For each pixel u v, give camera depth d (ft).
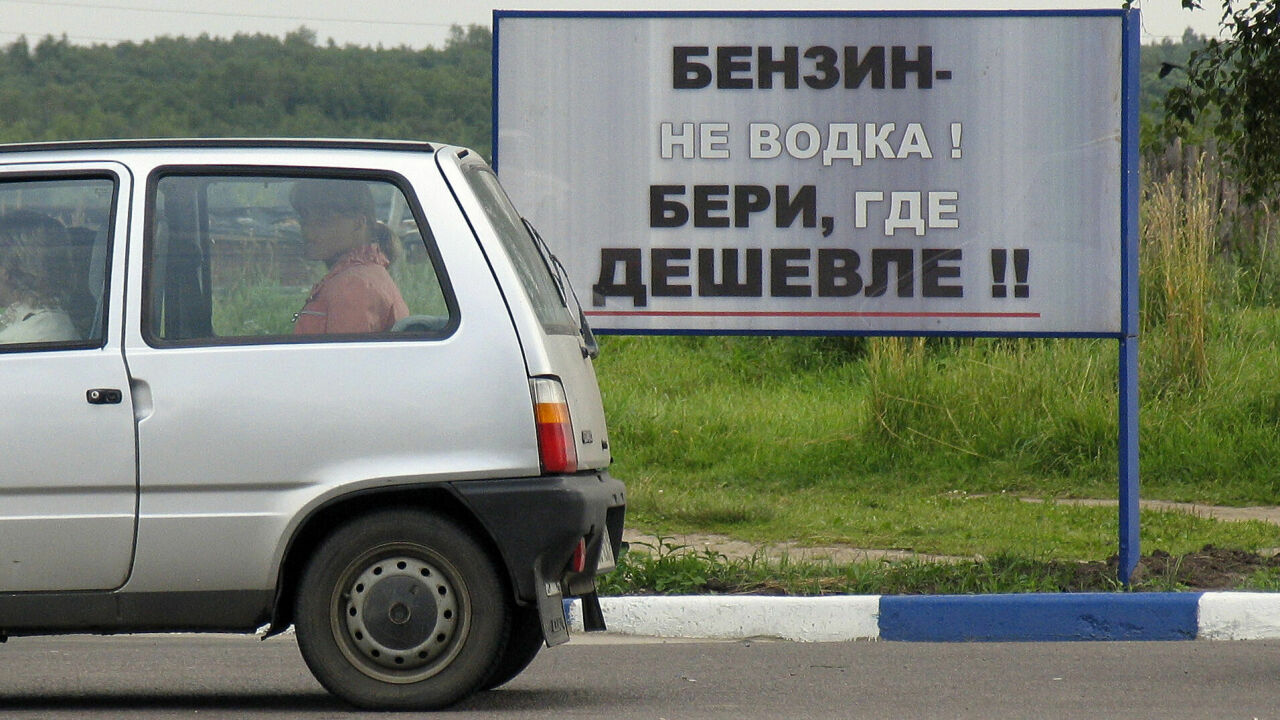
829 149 71.77
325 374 45.93
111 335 46.26
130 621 45.98
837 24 71.61
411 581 45.83
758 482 105.60
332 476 45.55
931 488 102.89
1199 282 117.19
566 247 72.59
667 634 63.93
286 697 50.85
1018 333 71.31
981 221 71.36
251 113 588.09
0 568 45.78
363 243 47.09
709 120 72.02
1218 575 68.90
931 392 111.65
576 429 47.44
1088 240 70.90
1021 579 67.51
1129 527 68.54
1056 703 49.39
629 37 72.13
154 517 45.68
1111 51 70.64
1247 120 83.76
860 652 59.62
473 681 45.78
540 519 45.39
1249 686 52.11
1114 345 115.55
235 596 45.78
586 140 72.33
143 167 47.21
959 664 56.80
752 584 68.85
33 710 48.47
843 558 77.87
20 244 46.91
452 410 45.75
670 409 123.95
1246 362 117.39
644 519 90.27
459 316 46.37
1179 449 104.68
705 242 72.23
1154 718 46.88
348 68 624.18
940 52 71.31
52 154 47.42
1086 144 70.79
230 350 46.14
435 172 47.44
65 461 45.75
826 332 71.97
